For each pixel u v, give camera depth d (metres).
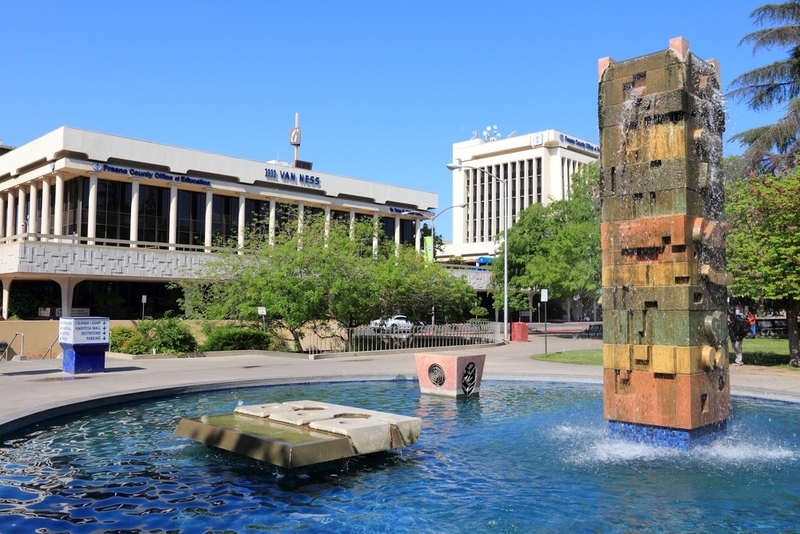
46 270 37.12
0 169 52.00
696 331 9.64
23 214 49.69
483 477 8.05
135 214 46.22
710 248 10.10
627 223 10.12
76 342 18.14
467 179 114.69
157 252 41.53
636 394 9.88
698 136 9.83
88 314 43.41
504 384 17.14
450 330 32.62
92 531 6.08
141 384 15.35
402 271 31.55
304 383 17.00
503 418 12.09
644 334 9.89
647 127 10.08
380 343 29.45
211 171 50.31
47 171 44.78
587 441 10.12
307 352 29.45
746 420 11.80
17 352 27.27
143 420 11.75
